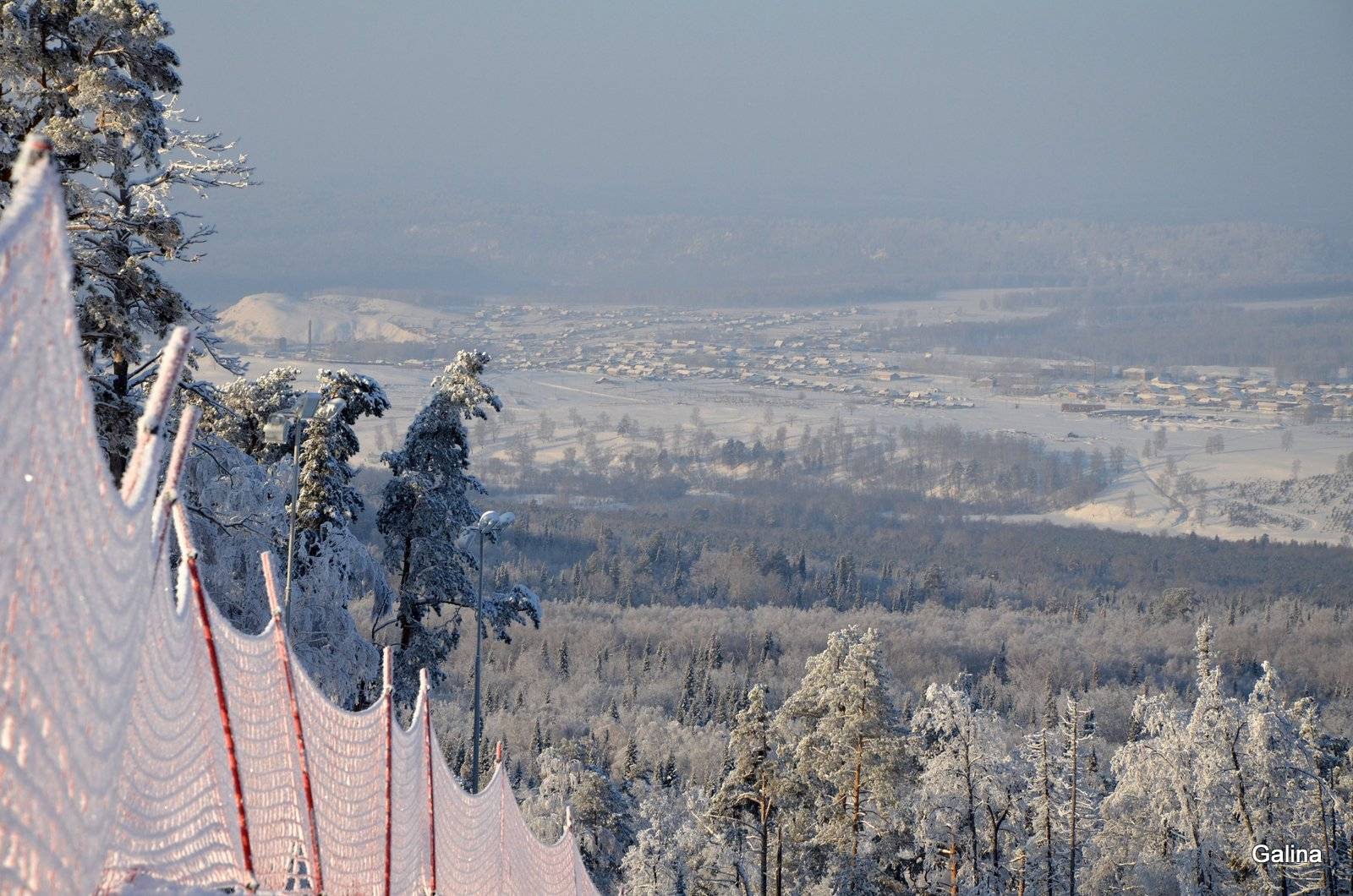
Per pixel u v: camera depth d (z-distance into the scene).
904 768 71.44
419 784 18.92
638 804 107.62
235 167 35.06
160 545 10.95
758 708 72.44
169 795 11.22
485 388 54.38
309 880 14.45
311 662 44.53
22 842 7.67
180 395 37.34
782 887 75.06
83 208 33.31
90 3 32.66
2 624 7.38
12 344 7.14
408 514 54.03
